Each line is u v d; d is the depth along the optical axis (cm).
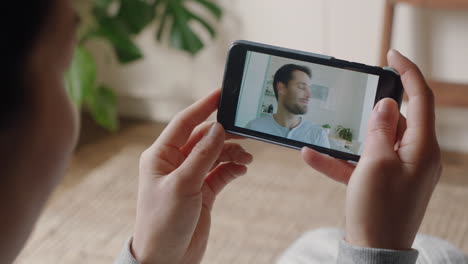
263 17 222
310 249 93
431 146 54
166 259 59
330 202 187
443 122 217
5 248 28
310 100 71
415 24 204
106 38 213
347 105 69
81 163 217
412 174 52
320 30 216
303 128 71
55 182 29
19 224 28
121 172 209
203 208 69
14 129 25
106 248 164
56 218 179
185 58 239
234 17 226
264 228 173
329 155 70
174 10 219
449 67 206
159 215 57
